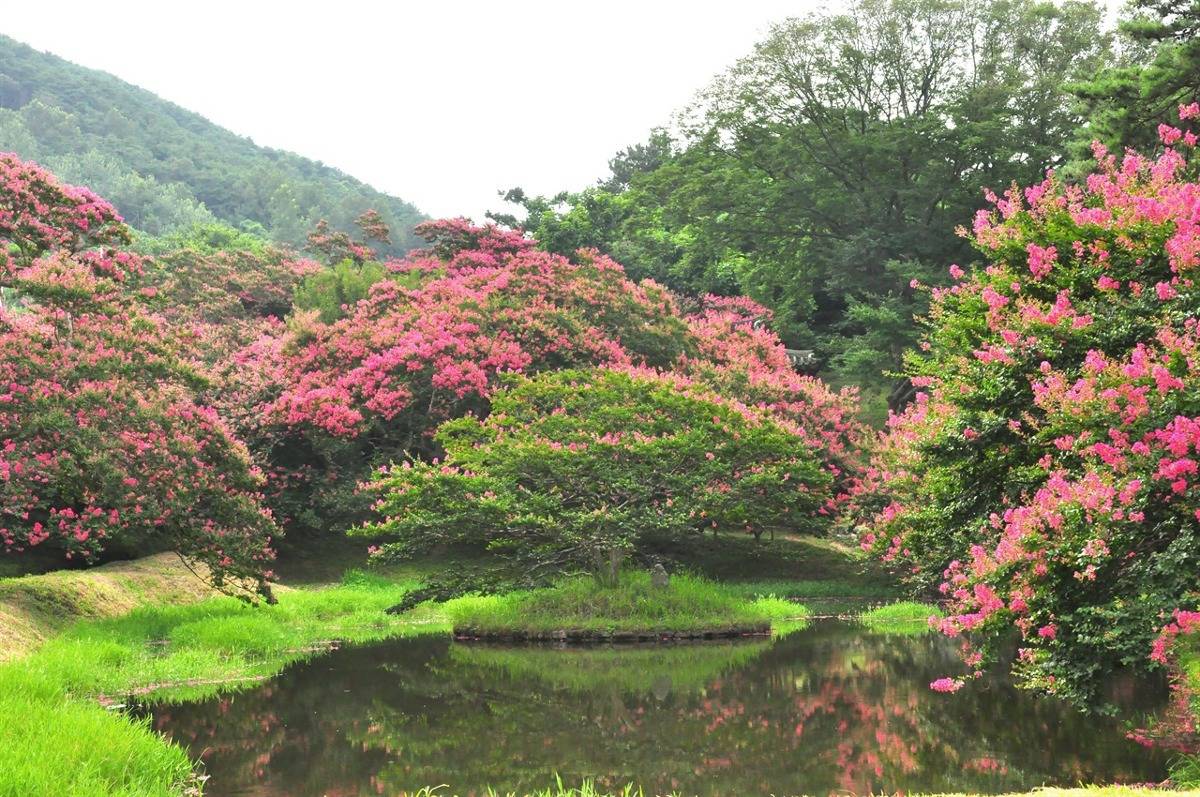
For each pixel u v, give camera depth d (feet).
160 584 76.74
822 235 151.64
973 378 37.35
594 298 117.08
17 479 61.87
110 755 31.19
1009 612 27.35
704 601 74.79
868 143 136.98
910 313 129.49
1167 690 45.60
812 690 50.60
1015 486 37.42
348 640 71.05
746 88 147.95
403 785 33.81
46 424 60.23
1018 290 37.40
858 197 144.25
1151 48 125.39
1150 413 26.76
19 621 57.36
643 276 182.29
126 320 68.64
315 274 150.71
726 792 32.63
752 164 151.74
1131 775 32.96
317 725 43.24
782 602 87.76
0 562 80.84
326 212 553.64
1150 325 31.22
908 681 52.80
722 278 177.58
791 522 85.56
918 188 135.33
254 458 102.06
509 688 51.78
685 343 118.21
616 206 193.98
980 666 29.45
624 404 81.10
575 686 52.34
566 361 110.83
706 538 109.81
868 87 146.51
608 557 81.35
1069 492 26.58
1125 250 34.81
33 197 67.21
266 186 582.35
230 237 282.97
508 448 76.38
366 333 110.52
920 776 33.91
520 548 79.56
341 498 102.63
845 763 36.06
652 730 42.11
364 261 179.52
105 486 61.62
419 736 41.14
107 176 530.27
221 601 75.77
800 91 145.69
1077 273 35.65
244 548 68.64
